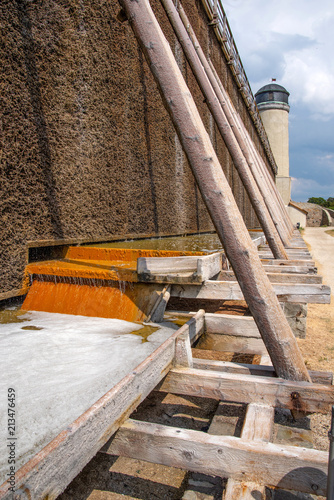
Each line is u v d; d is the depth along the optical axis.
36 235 4.81
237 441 2.02
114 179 6.85
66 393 2.24
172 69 2.96
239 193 18.31
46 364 2.67
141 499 2.38
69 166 5.54
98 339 3.24
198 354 4.65
